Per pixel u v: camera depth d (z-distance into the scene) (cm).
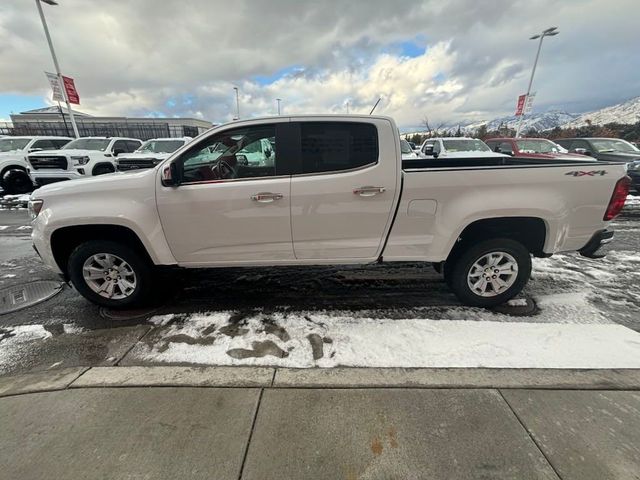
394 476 167
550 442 185
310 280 411
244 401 215
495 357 255
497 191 301
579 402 211
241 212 306
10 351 280
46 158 1028
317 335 291
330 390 224
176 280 414
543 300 357
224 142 304
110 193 310
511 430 192
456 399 215
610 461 173
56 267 331
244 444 185
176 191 304
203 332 301
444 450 181
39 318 334
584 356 254
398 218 307
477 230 326
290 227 310
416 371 241
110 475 169
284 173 303
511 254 322
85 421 202
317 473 169
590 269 447
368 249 318
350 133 300
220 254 322
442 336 283
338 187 299
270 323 313
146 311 343
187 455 179
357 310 338
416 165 424
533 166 300
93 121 5050
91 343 288
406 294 372
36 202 318
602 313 329
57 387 230
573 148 1225
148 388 228
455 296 364
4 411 211
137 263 328
